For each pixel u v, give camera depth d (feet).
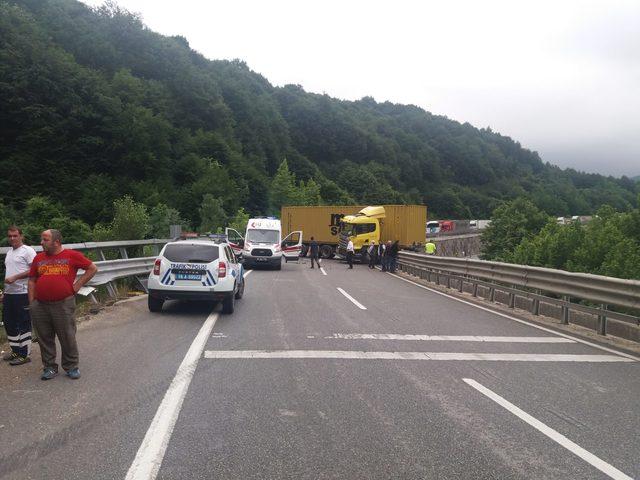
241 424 15.53
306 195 314.14
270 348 25.75
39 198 190.39
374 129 545.85
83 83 260.62
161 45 372.38
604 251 152.66
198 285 35.42
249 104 409.69
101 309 36.45
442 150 589.32
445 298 49.75
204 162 285.84
